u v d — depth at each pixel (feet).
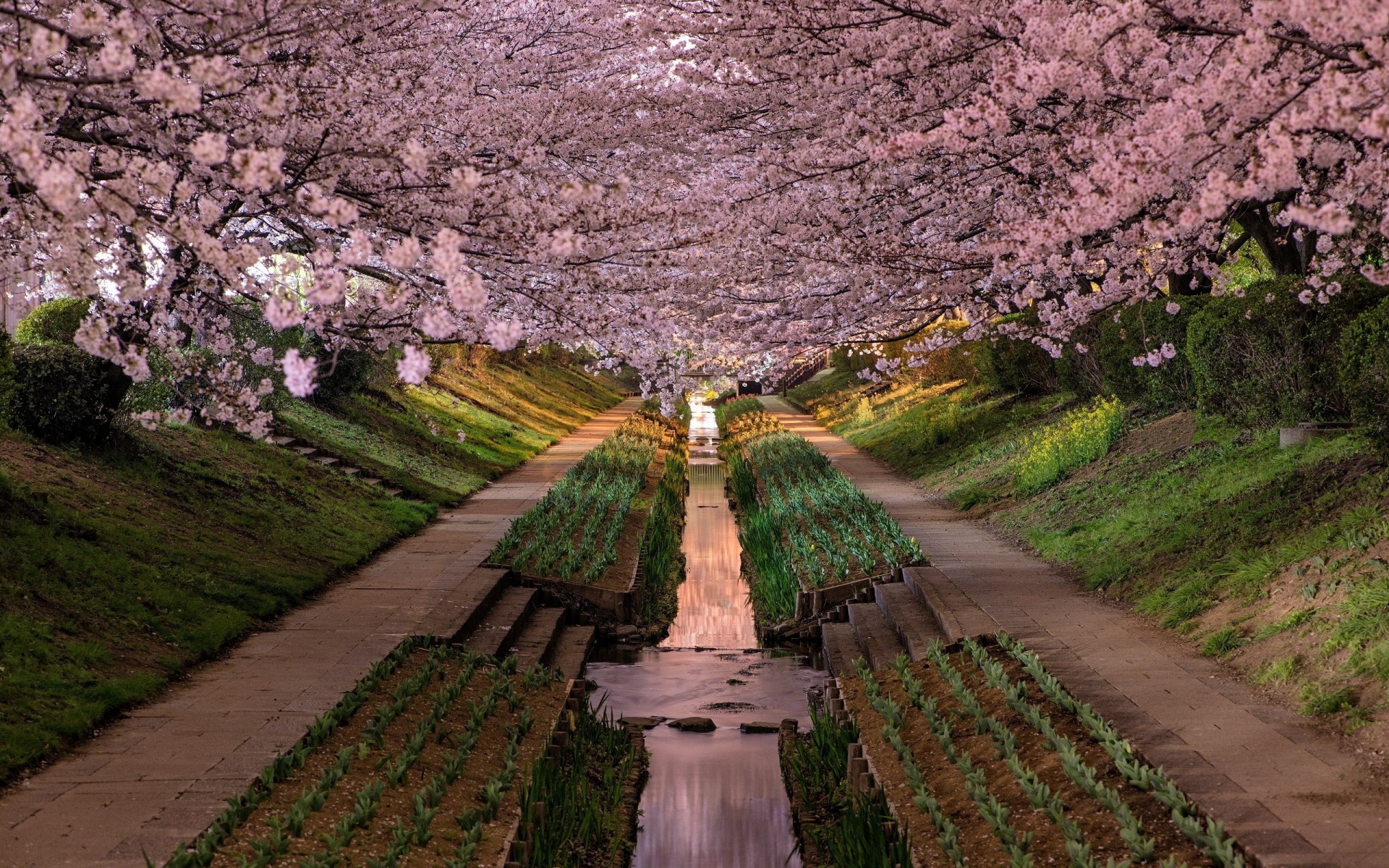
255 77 28.14
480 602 45.55
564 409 161.68
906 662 35.68
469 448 98.94
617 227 29.32
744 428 151.84
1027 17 26.76
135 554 40.73
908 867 22.38
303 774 25.09
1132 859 19.79
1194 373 56.08
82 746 27.12
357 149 28.94
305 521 55.77
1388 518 32.60
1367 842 19.01
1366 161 25.50
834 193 39.14
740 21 36.17
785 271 40.04
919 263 39.58
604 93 40.78
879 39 35.35
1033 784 23.27
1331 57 21.52
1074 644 35.17
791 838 29.12
